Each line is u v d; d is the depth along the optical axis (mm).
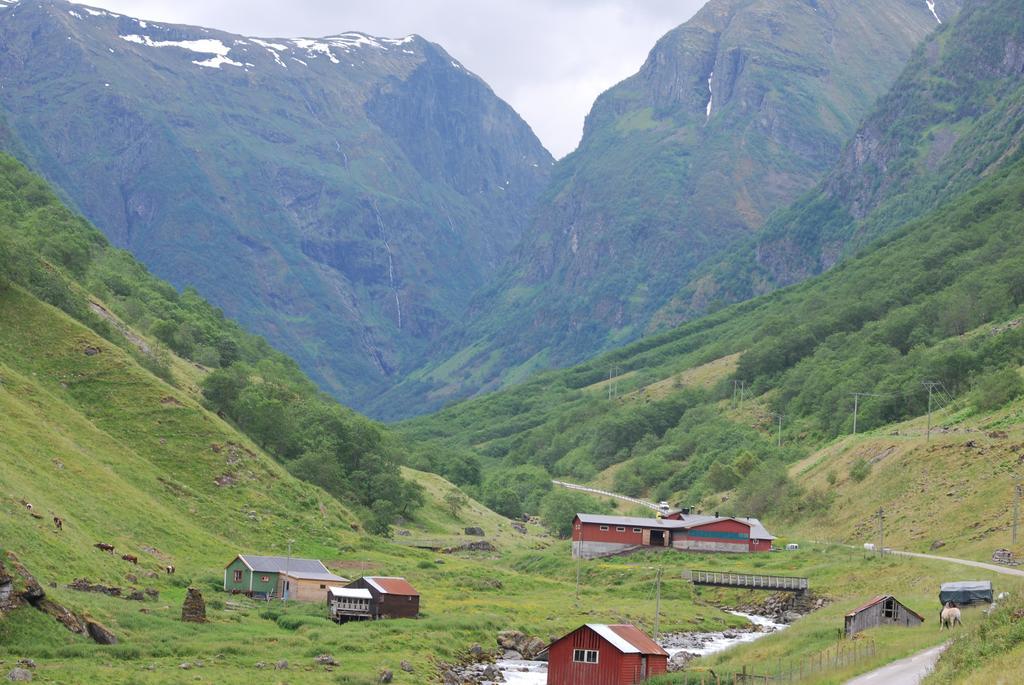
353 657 122125
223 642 121562
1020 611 97125
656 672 120188
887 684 91688
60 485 169000
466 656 133875
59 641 110500
